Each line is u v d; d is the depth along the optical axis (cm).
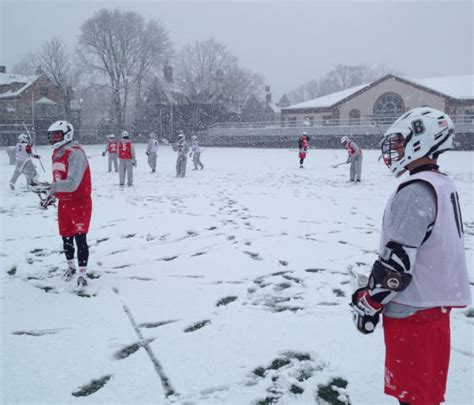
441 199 204
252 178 1678
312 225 815
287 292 484
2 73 5866
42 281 520
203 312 431
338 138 4650
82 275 501
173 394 300
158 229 783
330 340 372
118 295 476
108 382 315
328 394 302
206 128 5972
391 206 211
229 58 6681
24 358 346
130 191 1291
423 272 208
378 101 4838
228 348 361
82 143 5641
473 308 441
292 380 317
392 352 217
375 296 205
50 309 439
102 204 1054
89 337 380
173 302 456
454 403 287
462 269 216
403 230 199
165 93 5962
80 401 293
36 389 306
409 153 215
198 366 334
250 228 790
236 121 6600
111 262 593
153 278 529
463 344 367
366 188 1358
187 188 1364
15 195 1219
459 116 4434
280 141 5016
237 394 301
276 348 360
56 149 493
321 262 590
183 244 682
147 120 6122
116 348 362
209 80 6331
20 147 1307
